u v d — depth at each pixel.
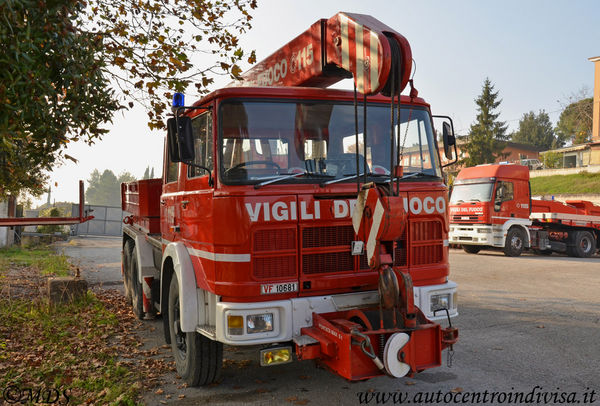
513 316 7.80
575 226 18.58
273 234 4.17
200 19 6.68
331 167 4.51
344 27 4.37
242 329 3.98
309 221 4.25
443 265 4.84
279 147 4.39
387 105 4.83
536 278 11.90
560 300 9.07
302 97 4.52
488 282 11.28
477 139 53.78
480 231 16.92
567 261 15.86
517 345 6.15
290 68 5.43
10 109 3.91
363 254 4.45
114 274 13.21
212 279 4.25
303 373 5.17
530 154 63.12
